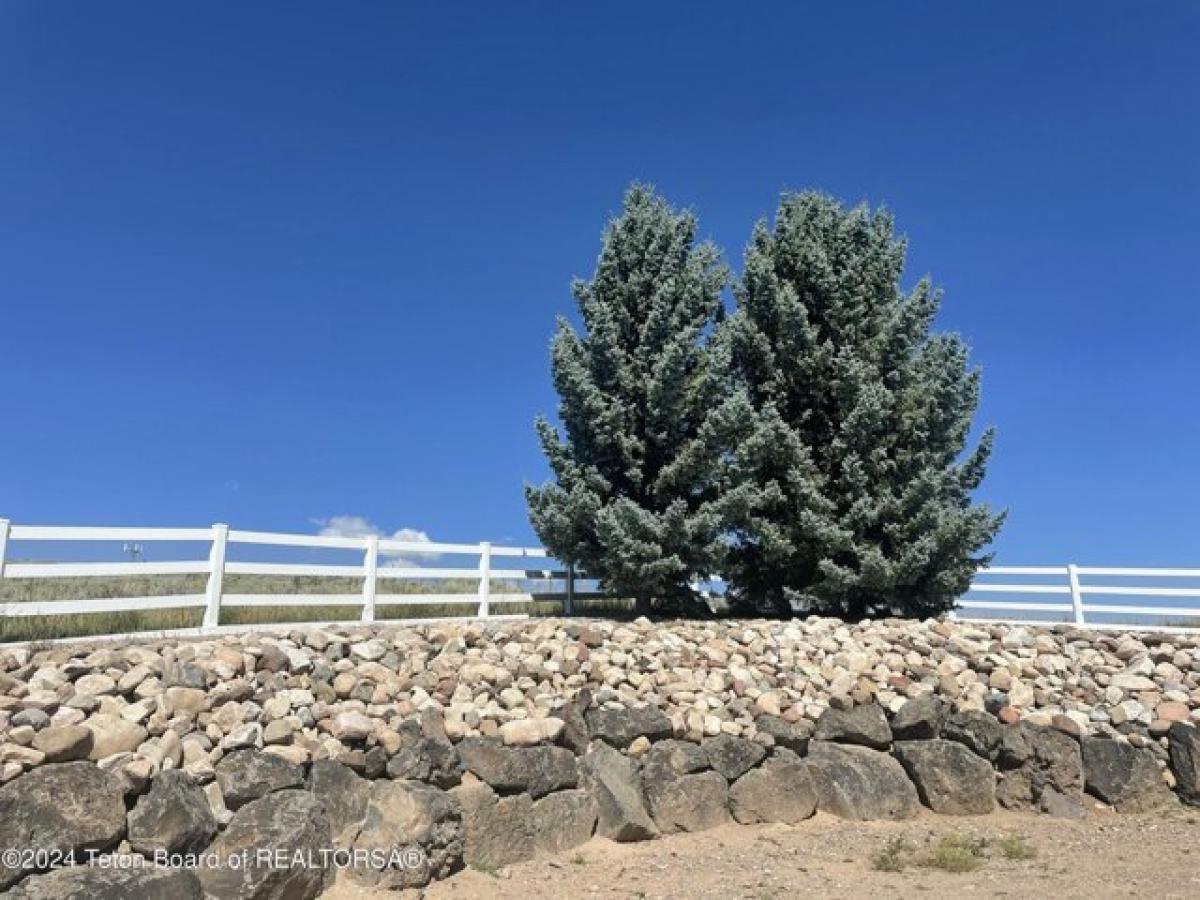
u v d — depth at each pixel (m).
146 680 8.70
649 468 18.42
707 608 18.66
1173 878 8.89
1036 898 8.33
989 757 12.25
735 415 17.08
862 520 17.16
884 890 8.74
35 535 11.27
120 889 6.90
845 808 11.58
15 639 11.27
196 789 7.92
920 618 17.86
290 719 9.00
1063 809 11.80
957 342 18.61
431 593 17.78
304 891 7.82
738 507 17.05
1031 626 15.89
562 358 17.70
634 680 12.13
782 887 8.91
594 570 17.81
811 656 13.91
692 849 10.30
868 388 17.06
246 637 10.61
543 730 10.34
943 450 18.31
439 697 10.46
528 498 17.69
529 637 12.69
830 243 19.16
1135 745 12.29
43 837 7.02
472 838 9.26
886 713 12.59
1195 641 14.22
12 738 7.41
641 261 19.23
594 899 8.59
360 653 10.83
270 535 13.91
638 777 10.92
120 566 11.95
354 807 8.73
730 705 12.23
